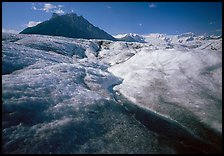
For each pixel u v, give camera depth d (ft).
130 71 131.34
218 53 121.08
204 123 68.33
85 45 318.04
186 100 84.02
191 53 124.47
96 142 53.62
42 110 59.57
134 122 68.33
